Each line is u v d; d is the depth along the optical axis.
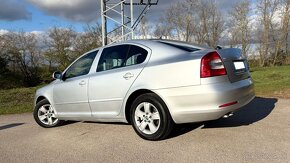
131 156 4.52
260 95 9.83
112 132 5.88
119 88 5.39
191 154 4.41
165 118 4.88
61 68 46.53
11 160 4.66
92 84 5.80
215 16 46.88
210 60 4.63
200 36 47.19
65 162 4.46
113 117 5.59
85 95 5.93
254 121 6.06
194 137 5.16
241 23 47.69
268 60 47.72
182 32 46.84
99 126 6.45
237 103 4.75
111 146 5.04
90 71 6.02
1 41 41.78
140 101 5.12
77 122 7.04
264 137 4.98
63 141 5.54
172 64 4.84
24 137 6.04
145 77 5.07
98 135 5.75
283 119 6.17
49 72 45.22
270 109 7.25
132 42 5.61
